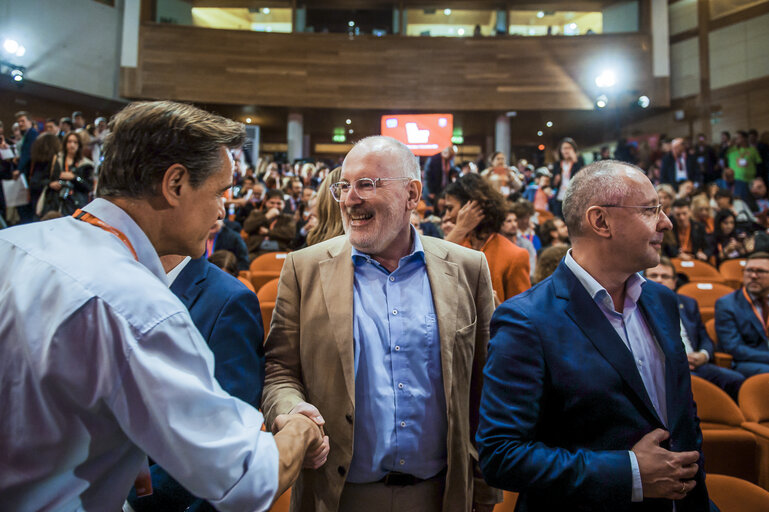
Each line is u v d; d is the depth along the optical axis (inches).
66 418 25.2
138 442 25.5
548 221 173.5
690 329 119.6
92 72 415.5
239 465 26.8
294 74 437.1
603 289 42.3
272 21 456.8
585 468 36.9
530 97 437.7
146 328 25.7
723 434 75.4
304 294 49.4
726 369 111.7
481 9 462.3
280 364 48.8
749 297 125.5
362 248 47.5
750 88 408.5
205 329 41.8
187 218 31.2
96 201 30.5
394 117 350.0
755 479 74.7
